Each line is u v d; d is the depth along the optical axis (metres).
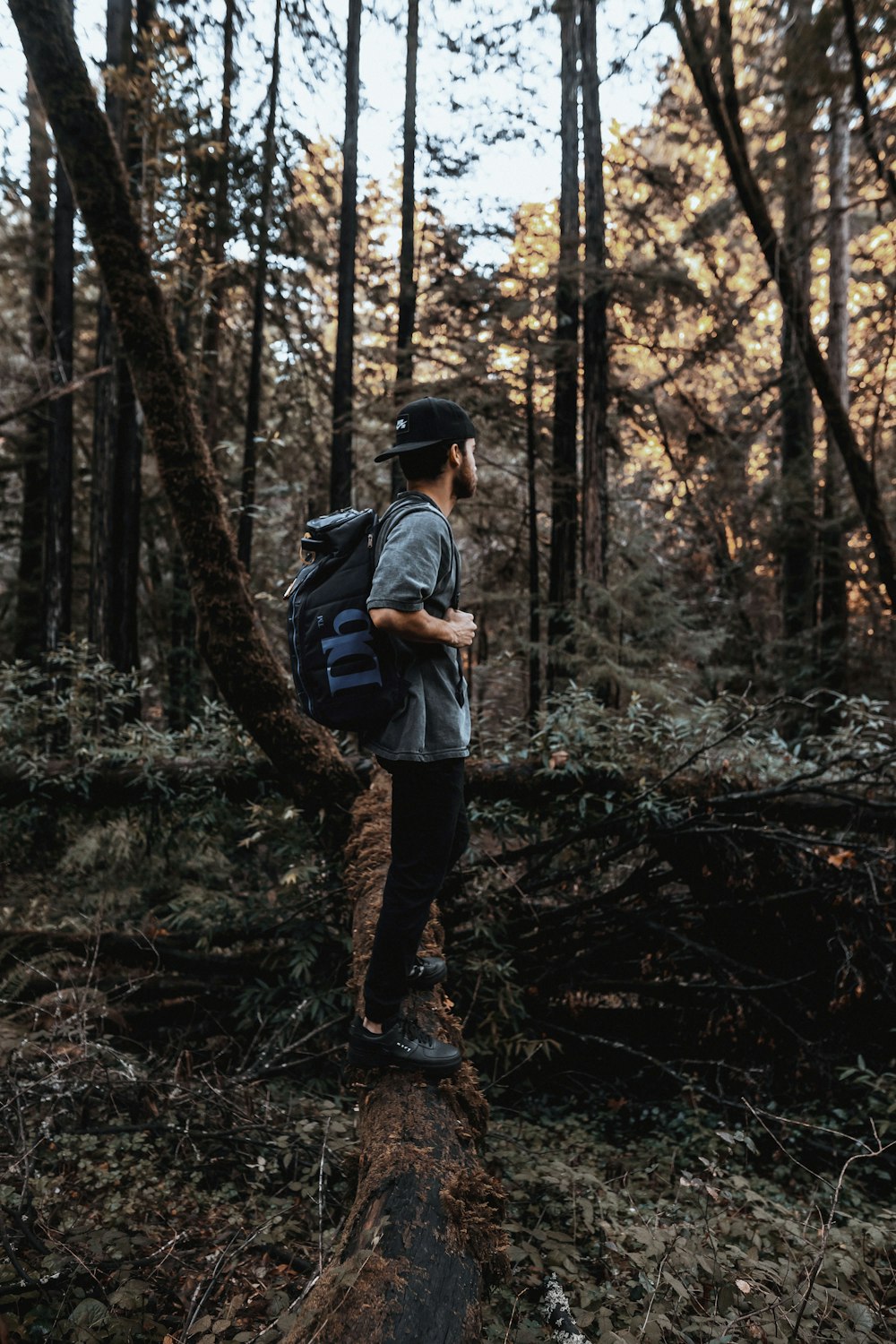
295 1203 2.92
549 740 4.71
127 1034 4.48
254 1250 2.66
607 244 11.30
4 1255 2.47
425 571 1.93
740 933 4.52
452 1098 2.17
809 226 10.61
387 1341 1.43
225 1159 3.22
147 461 11.48
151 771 4.97
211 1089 3.33
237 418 11.09
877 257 12.91
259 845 5.11
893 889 4.27
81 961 4.68
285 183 9.66
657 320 10.44
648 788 4.49
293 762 4.38
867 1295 2.51
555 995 4.67
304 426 11.03
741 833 4.40
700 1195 3.19
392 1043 2.17
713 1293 2.48
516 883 4.52
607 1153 3.82
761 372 13.13
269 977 4.66
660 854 4.58
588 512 9.63
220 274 7.38
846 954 4.09
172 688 10.20
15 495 13.30
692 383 12.27
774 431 14.59
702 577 13.68
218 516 4.40
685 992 4.53
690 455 11.68
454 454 2.13
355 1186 2.14
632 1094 4.46
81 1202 2.86
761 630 13.85
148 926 4.85
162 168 6.13
